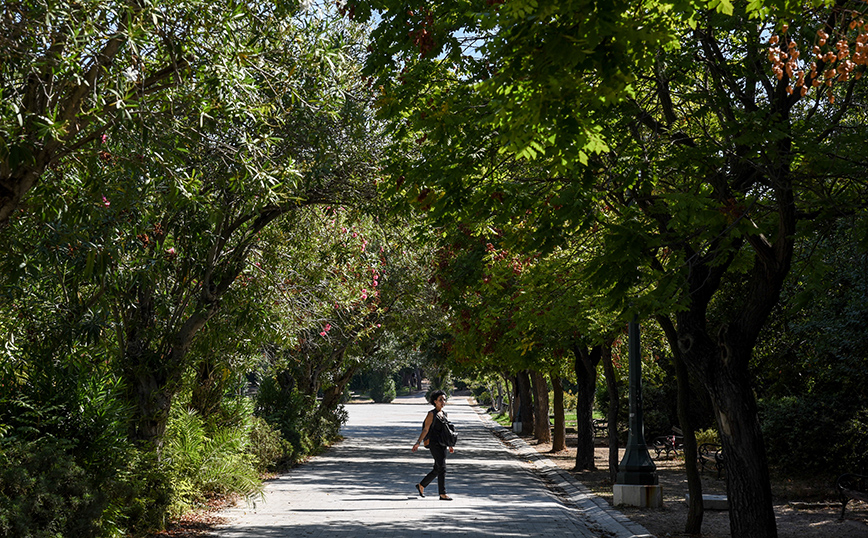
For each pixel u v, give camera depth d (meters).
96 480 9.52
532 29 4.62
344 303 17.14
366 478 19.41
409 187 9.77
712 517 13.38
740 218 7.37
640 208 9.05
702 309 9.44
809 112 8.50
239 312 12.62
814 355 18.41
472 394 105.94
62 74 7.42
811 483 17.45
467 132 8.18
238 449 15.95
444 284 15.78
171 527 11.55
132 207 8.58
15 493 7.82
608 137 8.34
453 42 8.05
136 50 7.23
